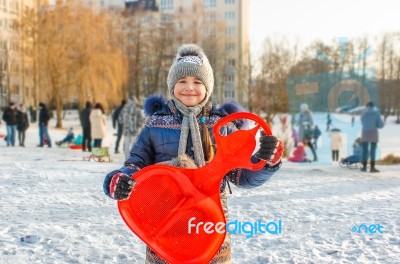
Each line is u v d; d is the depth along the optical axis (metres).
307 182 9.45
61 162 12.08
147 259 2.54
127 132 13.22
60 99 32.59
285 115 23.44
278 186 8.75
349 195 7.89
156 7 84.75
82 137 17.05
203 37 61.22
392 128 35.62
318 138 15.09
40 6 36.38
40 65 32.09
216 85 61.22
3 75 48.66
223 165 2.38
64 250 4.46
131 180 2.29
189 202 2.39
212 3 90.06
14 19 37.59
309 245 4.77
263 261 4.26
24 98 49.72
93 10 34.25
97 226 5.39
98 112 16.19
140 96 50.06
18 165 10.88
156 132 2.60
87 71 30.77
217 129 2.37
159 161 2.61
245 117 2.36
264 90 28.52
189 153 2.57
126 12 53.00
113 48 33.81
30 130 28.41
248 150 2.37
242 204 6.83
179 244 2.40
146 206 2.40
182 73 2.55
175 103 2.59
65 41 31.48
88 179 9.05
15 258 4.20
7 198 6.97
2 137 23.05
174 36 58.09
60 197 7.14
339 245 4.80
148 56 53.62
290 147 16.14
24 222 5.50
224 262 2.50
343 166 12.84
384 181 9.88
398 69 47.69
